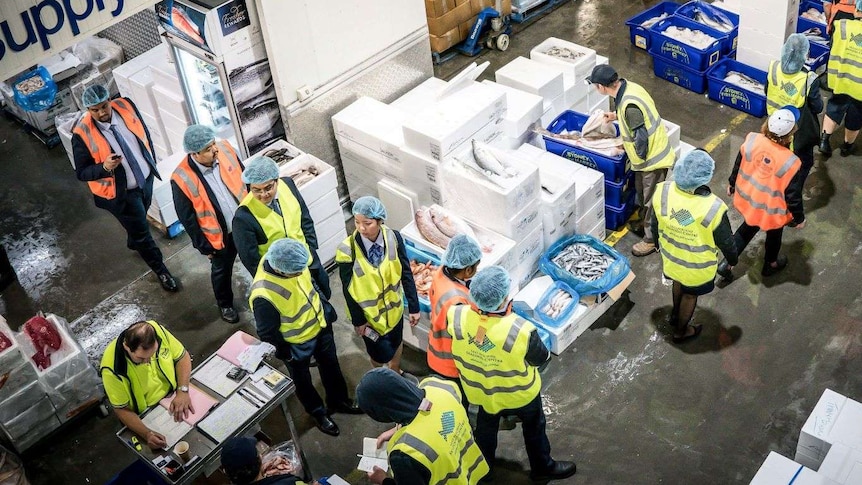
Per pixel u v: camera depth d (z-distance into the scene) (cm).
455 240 549
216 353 591
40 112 1014
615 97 744
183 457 523
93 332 794
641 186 768
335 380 659
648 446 632
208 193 694
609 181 794
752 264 762
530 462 607
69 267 873
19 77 1016
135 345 530
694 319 723
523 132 809
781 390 657
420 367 711
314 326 606
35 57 628
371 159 805
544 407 671
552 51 914
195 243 714
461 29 1076
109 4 653
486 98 759
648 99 732
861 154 858
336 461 650
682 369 683
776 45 909
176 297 819
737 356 687
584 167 770
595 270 718
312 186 755
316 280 657
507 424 659
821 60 938
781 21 891
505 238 705
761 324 710
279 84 783
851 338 687
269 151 806
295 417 687
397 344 657
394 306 630
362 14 816
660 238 655
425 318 687
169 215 866
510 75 849
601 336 719
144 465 559
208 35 736
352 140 810
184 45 783
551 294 709
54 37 632
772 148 670
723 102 952
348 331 756
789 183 671
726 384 667
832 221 791
